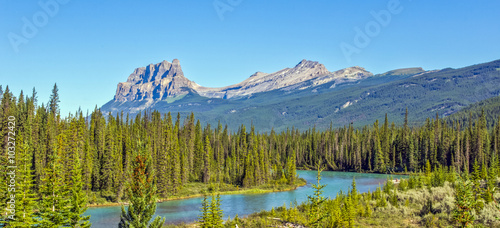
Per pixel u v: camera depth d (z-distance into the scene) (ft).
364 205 256.11
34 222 203.31
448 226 184.24
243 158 533.96
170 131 487.20
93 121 492.95
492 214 178.19
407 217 217.97
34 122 394.93
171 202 360.69
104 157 396.78
